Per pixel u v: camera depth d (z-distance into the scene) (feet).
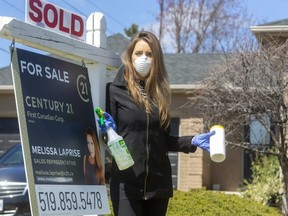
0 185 27.55
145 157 12.55
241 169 48.85
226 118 35.19
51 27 12.72
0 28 11.28
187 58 58.70
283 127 34.83
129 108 12.67
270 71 33.47
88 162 12.66
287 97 33.83
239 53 36.73
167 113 12.93
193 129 40.37
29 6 12.12
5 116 53.11
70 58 13.55
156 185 12.62
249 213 26.22
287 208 34.68
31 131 11.34
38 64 11.88
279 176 40.50
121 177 12.55
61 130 12.10
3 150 52.95
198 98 37.68
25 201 27.53
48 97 11.95
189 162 48.14
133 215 12.41
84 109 12.91
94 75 13.97
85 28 13.96
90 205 12.49
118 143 12.32
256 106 33.68
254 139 39.14
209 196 27.12
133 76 12.89
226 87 34.22
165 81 13.09
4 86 52.06
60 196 11.69
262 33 44.78
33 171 11.16
